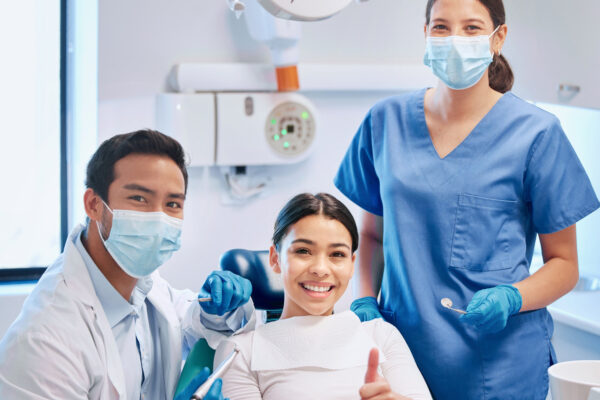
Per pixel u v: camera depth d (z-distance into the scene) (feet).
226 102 8.23
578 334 7.43
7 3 8.81
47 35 8.96
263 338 5.11
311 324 5.12
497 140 5.66
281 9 4.93
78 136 8.88
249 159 8.40
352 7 8.82
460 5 5.42
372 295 6.26
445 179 5.65
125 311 5.02
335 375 4.96
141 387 5.25
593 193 5.72
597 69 8.02
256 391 4.94
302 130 8.51
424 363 5.60
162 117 8.21
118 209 4.71
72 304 4.66
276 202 8.83
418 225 5.67
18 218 9.05
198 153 8.23
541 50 8.12
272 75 8.38
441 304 5.59
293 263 5.10
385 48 8.99
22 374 4.37
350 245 5.20
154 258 4.81
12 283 8.89
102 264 4.94
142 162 4.72
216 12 8.38
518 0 8.24
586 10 7.93
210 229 8.63
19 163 9.02
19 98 8.96
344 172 6.48
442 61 5.47
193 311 5.39
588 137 9.21
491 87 5.99
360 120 9.04
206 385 4.30
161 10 8.22
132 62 8.20
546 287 5.49
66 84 9.08
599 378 4.32
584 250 9.25
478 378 5.52
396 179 5.75
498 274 5.57
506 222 5.61
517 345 5.54
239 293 5.08
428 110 5.90
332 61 8.84
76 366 4.49
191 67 8.11
